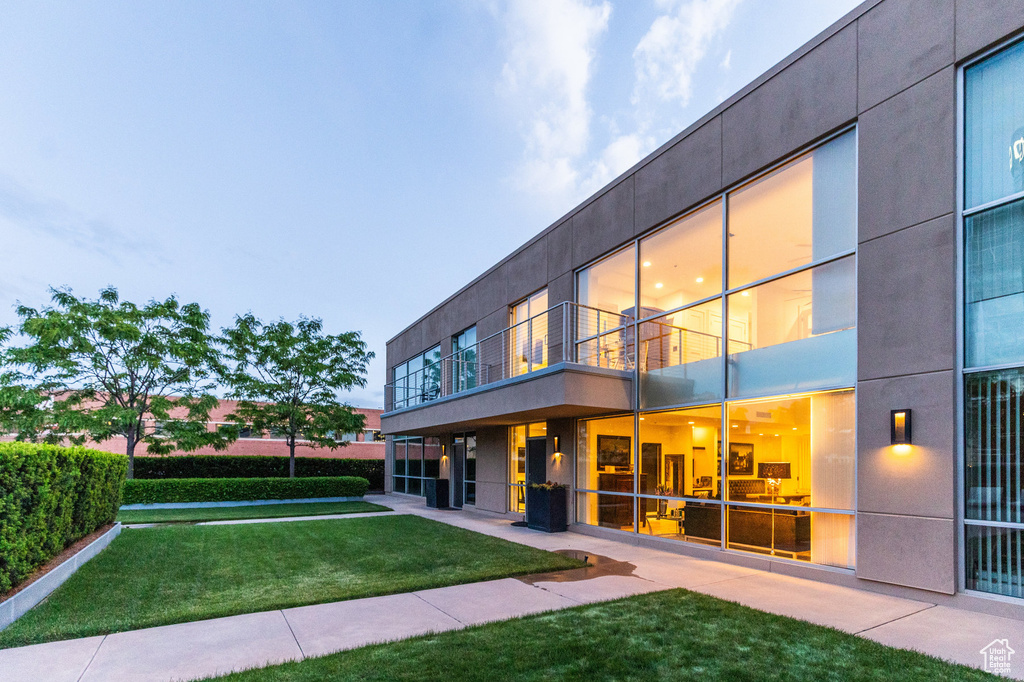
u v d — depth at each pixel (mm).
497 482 14906
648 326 9883
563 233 12352
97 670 3807
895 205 6238
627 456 10109
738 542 7801
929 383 5758
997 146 5535
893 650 4180
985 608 5172
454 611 5312
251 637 4551
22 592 5109
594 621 4914
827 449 6797
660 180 9750
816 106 7215
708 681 3625
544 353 12859
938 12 6000
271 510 15242
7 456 4887
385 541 9633
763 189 8008
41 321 15711
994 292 5434
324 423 20344
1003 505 5207
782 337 7496
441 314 19047
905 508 5852
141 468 19688
